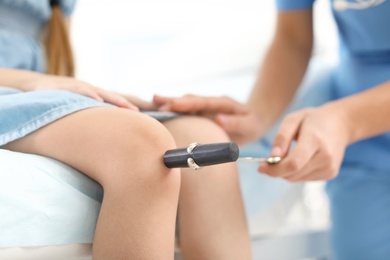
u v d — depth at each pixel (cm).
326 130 70
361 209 108
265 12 180
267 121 111
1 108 52
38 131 52
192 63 162
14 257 45
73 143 50
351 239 111
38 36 101
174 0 205
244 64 152
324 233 129
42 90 57
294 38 118
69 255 49
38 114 52
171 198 48
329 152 69
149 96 148
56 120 52
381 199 106
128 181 47
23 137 53
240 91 135
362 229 108
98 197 51
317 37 159
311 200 156
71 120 52
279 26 118
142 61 204
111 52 207
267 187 115
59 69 106
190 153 43
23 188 46
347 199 110
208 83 145
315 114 73
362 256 110
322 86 126
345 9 106
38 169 48
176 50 171
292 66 116
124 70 205
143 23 206
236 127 84
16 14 93
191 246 60
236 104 87
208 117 84
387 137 104
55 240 47
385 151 105
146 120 50
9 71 68
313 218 156
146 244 46
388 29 101
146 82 166
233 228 61
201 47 166
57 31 107
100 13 206
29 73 68
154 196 47
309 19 118
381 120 78
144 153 47
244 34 161
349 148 109
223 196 61
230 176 63
